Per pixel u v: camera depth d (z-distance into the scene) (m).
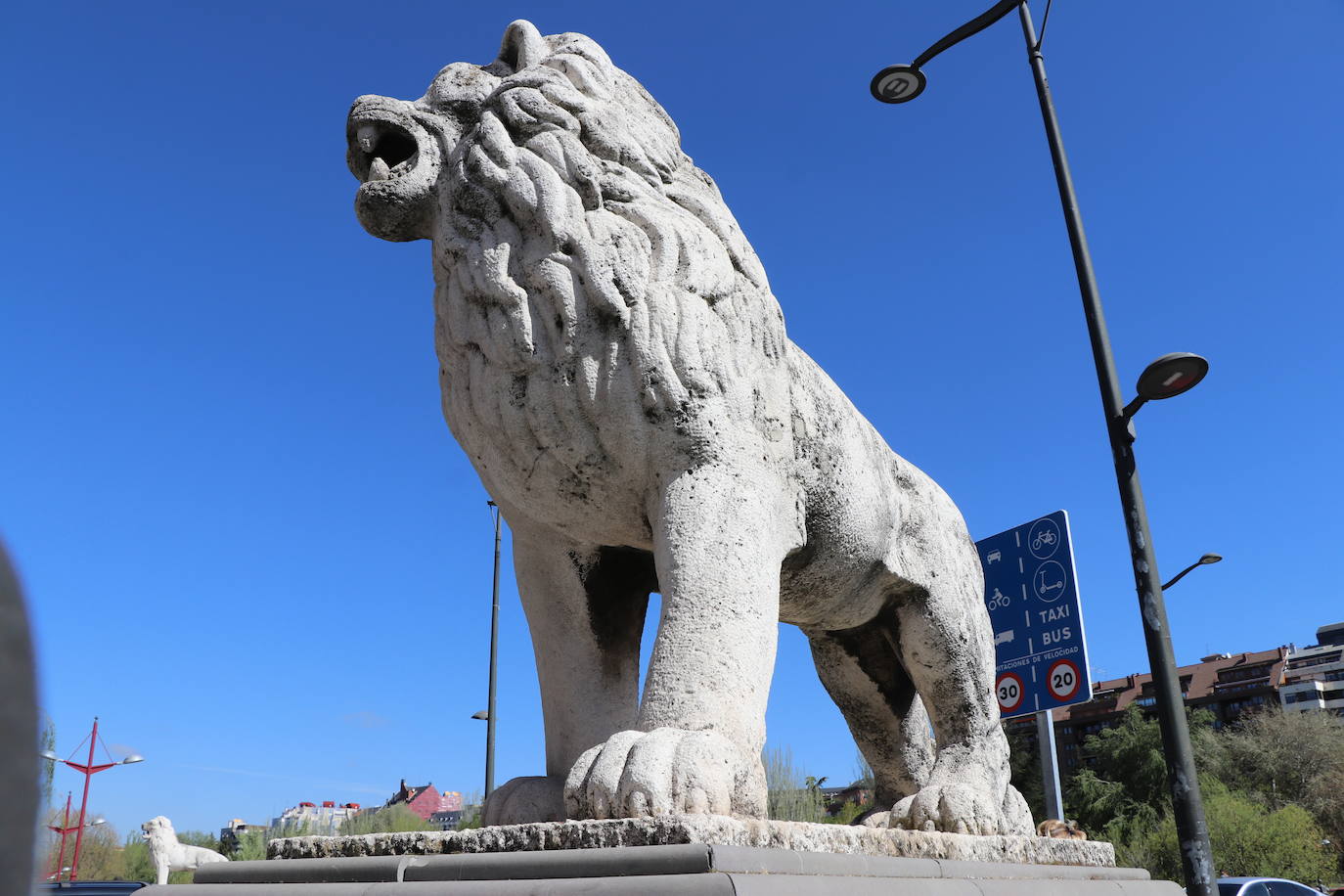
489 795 1.94
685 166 2.12
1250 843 17.30
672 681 1.65
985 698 2.66
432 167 2.06
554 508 1.94
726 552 1.76
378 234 2.14
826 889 1.38
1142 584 3.92
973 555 2.84
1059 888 2.08
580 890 1.28
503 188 1.92
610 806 1.47
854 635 2.78
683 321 1.84
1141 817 21.70
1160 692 3.81
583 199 1.92
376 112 2.08
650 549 2.03
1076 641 7.28
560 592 2.12
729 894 1.21
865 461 2.34
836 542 2.25
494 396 1.88
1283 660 46.25
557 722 2.06
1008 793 2.61
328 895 1.44
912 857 1.76
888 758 2.84
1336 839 21.84
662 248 1.89
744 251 2.02
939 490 2.81
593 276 1.84
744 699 1.67
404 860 1.47
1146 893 2.47
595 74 2.07
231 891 1.54
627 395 1.82
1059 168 4.45
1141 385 3.90
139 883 3.81
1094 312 4.23
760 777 1.57
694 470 1.82
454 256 1.96
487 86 2.10
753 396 1.92
